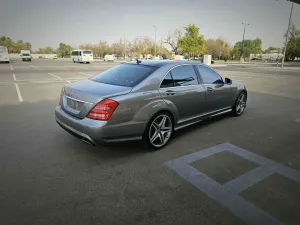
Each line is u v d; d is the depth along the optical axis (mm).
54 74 17312
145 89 3430
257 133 4637
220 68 29969
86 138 3090
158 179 2877
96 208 2328
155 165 3234
